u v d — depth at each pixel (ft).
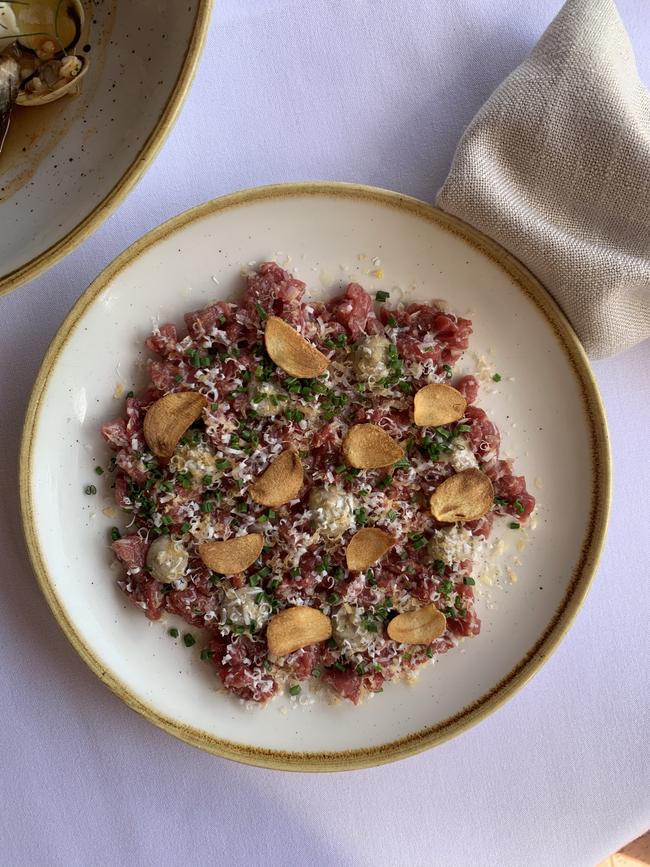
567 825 1.17
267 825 1.16
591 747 1.18
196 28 0.91
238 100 1.13
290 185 1.04
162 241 1.06
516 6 1.15
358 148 1.14
